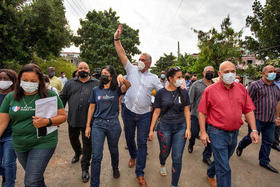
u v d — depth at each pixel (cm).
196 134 335
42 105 163
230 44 1231
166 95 228
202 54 1294
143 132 249
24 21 791
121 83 232
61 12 991
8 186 191
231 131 202
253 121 205
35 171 160
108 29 1719
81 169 278
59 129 473
